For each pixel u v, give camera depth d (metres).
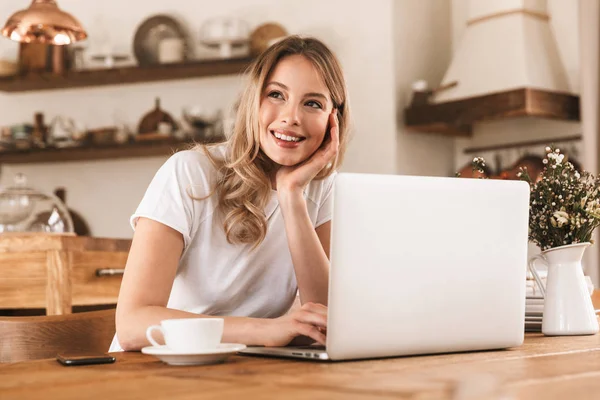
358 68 4.88
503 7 4.71
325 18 4.97
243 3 5.16
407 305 1.27
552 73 4.60
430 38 5.08
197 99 5.23
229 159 1.79
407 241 1.26
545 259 1.81
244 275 1.79
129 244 2.96
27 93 5.48
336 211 1.20
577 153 4.66
